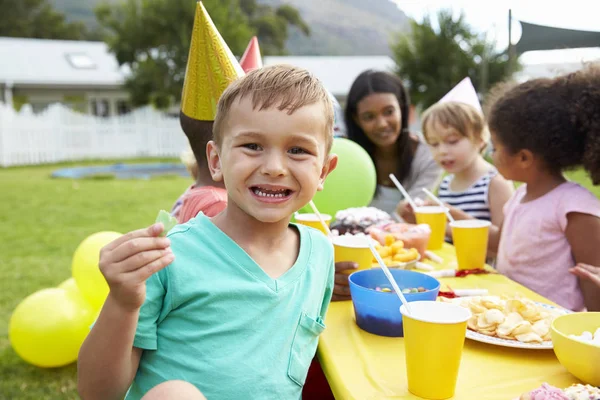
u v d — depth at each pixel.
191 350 1.14
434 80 18.03
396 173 3.63
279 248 1.33
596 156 2.02
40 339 2.95
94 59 25.02
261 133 1.15
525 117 2.06
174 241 1.21
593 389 0.98
